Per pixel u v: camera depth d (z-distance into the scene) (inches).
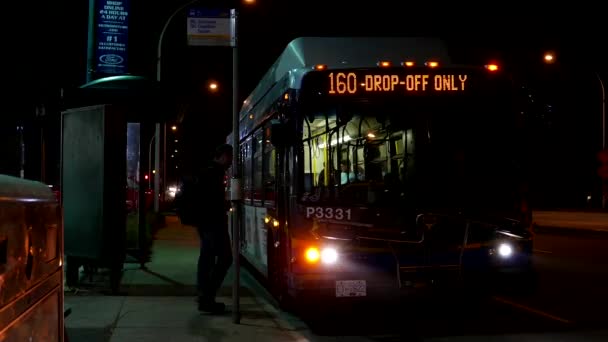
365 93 333.1
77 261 420.8
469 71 339.3
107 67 558.9
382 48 349.7
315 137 329.1
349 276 321.7
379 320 365.1
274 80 399.9
